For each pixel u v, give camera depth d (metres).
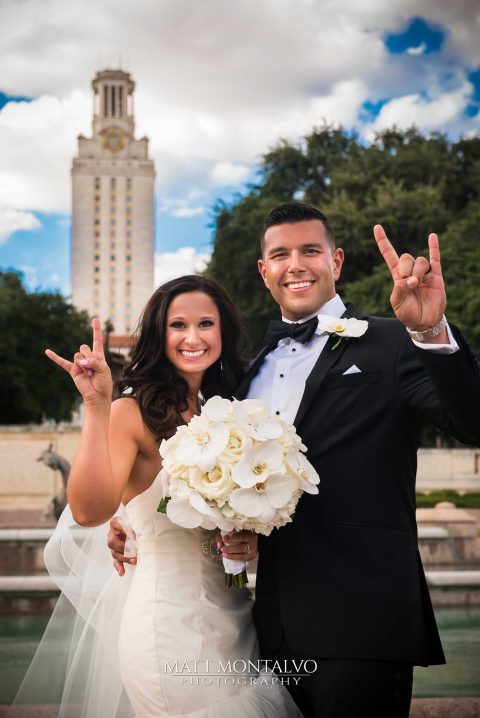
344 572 3.05
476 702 4.13
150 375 3.37
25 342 28.73
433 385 2.89
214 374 3.65
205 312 3.38
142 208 108.25
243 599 3.30
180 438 2.89
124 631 3.10
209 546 3.15
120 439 3.11
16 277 31.03
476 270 22.64
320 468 3.18
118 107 109.75
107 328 14.52
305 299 3.64
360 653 2.96
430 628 3.21
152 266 108.38
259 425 2.88
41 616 6.56
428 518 9.86
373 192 27.34
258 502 2.79
